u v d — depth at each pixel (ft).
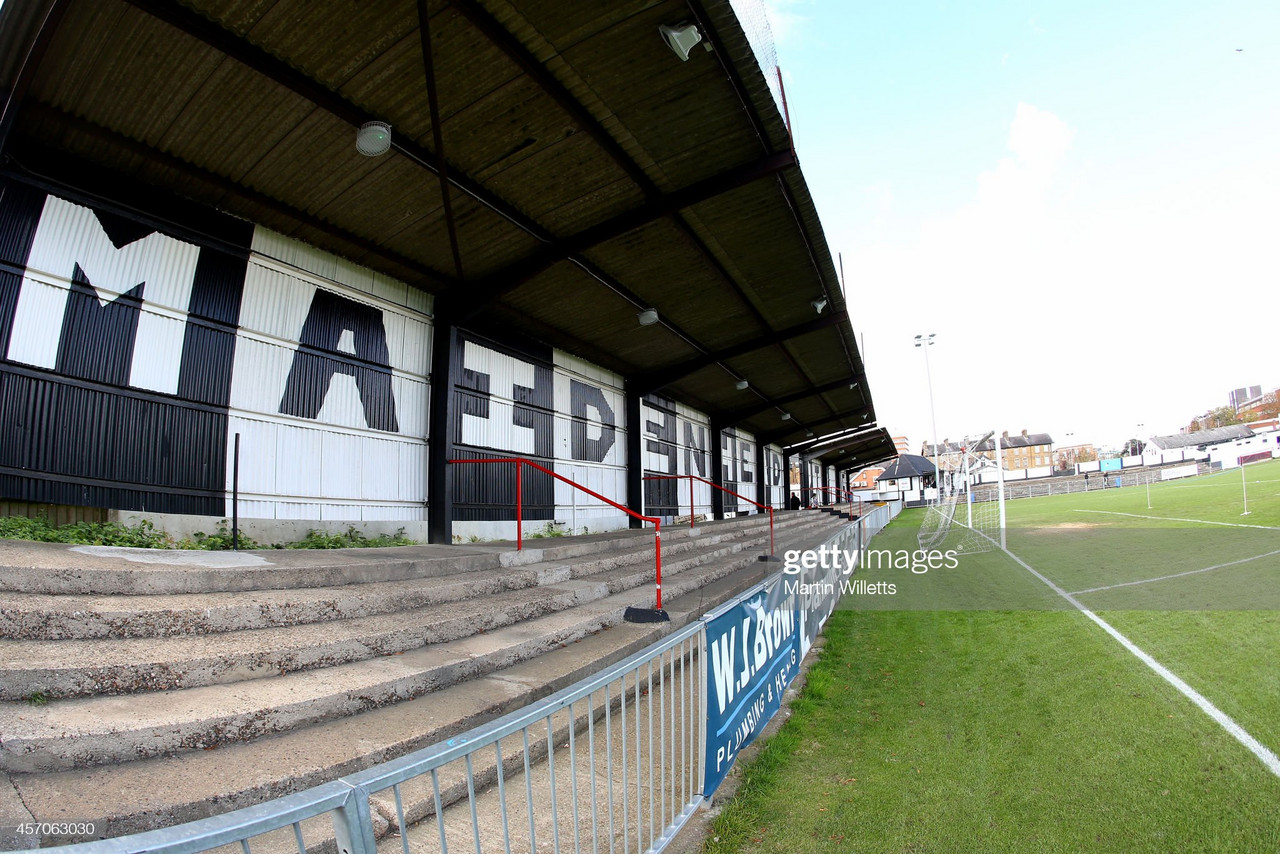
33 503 17.42
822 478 166.20
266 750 10.56
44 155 17.99
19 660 10.73
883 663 22.00
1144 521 69.10
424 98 19.03
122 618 12.62
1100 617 26.25
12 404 16.99
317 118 19.15
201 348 21.54
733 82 20.17
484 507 33.55
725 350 49.16
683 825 10.07
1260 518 58.13
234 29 15.76
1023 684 18.76
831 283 38.65
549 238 28.02
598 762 13.58
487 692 14.08
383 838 9.68
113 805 8.38
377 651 14.99
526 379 38.45
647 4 16.76
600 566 28.53
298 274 24.93
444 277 29.91
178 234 21.21
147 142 18.90
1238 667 18.38
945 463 196.44
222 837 3.65
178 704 10.98
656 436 56.54
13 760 8.89
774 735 15.49
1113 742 14.28
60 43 15.17
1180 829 10.71
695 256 32.32
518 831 10.34
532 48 17.79
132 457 19.48
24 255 17.44
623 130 21.93
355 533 26.55
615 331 41.29
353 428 26.84
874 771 13.66
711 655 11.34
